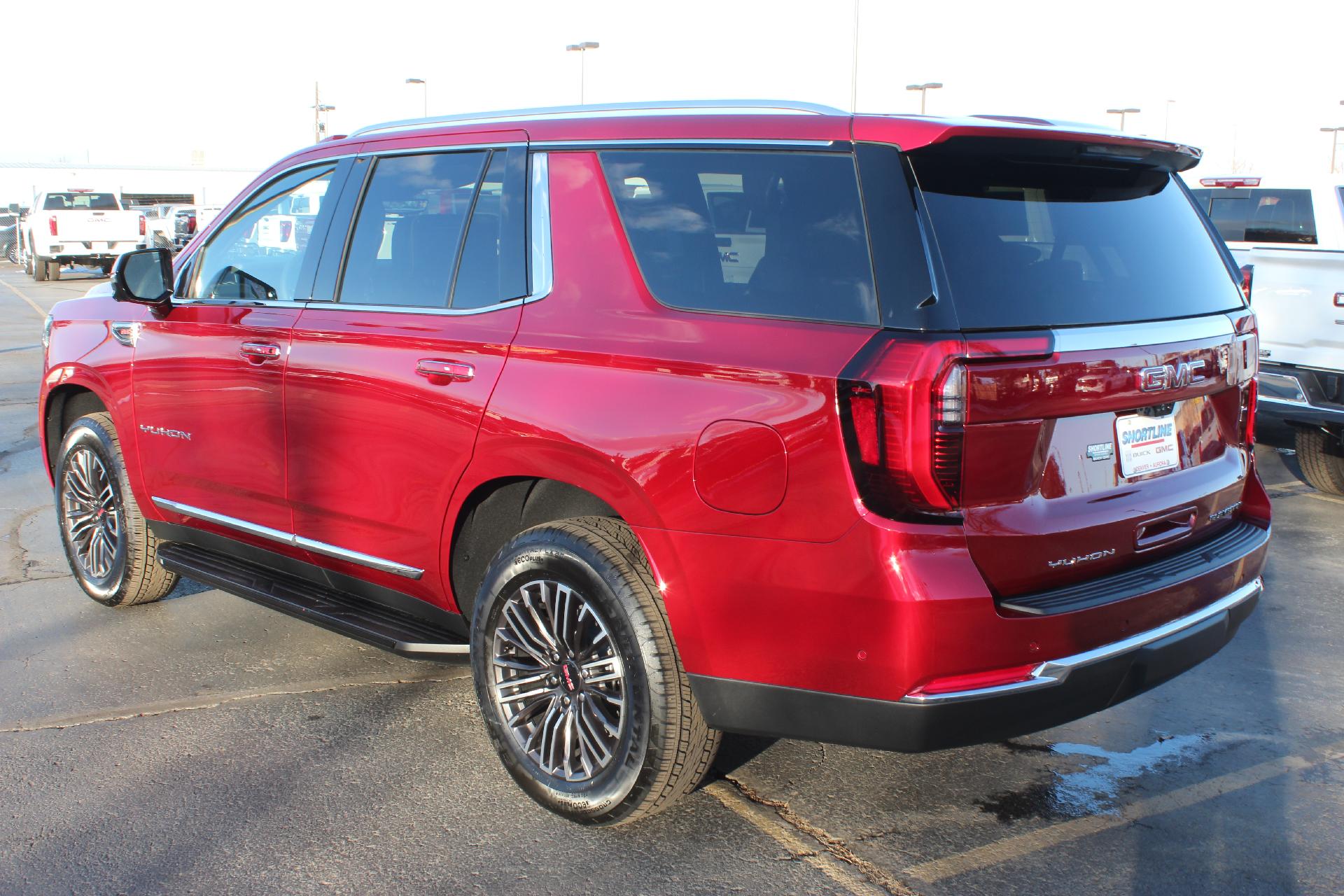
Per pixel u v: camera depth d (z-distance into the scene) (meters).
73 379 4.83
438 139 3.65
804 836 3.09
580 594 3.02
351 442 3.65
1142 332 2.84
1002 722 2.63
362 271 3.75
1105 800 3.30
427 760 3.54
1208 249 3.30
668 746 2.91
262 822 3.16
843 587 2.57
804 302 2.71
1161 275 3.05
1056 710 2.70
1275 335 7.15
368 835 3.09
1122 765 3.53
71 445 4.94
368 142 3.88
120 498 4.74
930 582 2.49
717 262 2.90
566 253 3.19
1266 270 7.20
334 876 2.89
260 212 4.22
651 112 3.20
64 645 4.54
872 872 2.91
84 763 3.51
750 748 3.65
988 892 2.82
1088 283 2.83
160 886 2.84
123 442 4.64
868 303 2.62
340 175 3.92
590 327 3.06
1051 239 2.83
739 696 2.79
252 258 4.17
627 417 2.89
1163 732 3.77
